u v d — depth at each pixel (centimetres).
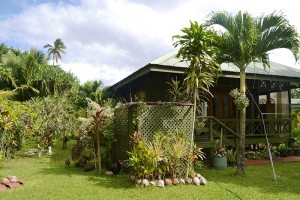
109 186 623
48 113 1332
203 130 958
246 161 1010
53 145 1483
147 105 731
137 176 651
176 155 664
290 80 1119
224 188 621
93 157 889
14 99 2447
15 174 726
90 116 839
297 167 909
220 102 1242
